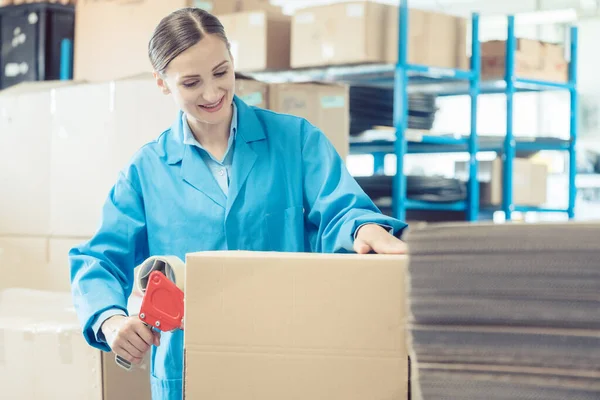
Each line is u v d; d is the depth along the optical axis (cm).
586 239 74
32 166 238
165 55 140
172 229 151
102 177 225
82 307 137
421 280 80
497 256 77
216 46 139
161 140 157
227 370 103
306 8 347
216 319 103
